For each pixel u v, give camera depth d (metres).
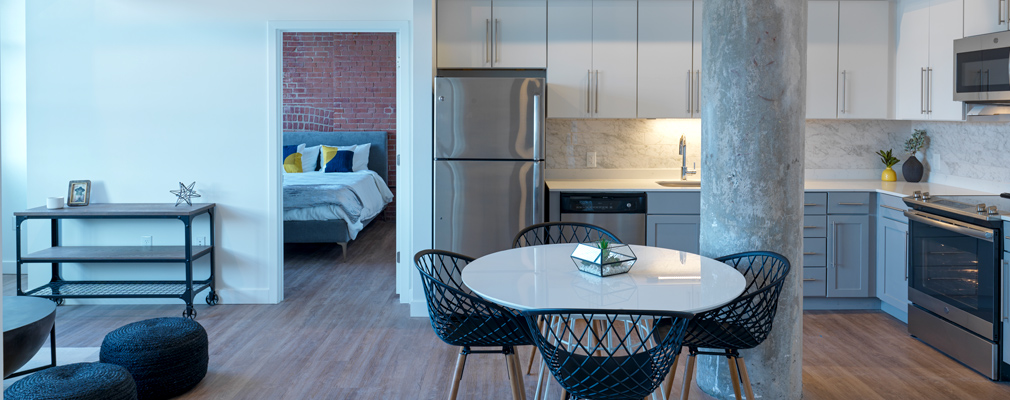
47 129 4.86
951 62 4.21
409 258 5.02
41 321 2.89
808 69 4.89
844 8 4.85
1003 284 3.28
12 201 6.12
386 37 9.23
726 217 3.07
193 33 4.81
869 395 3.23
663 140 5.32
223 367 3.65
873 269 4.66
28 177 4.89
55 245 4.90
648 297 2.27
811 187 4.68
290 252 7.05
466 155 4.52
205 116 4.87
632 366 2.24
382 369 3.63
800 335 3.14
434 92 4.71
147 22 4.80
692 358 2.57
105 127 4.87
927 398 3.19
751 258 3.00
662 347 2.16
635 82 4.87
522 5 4.81
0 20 6.03
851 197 4.63
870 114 4.91
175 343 3.22
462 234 4.56
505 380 3.47
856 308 4.78
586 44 4.85
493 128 4.50
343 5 4.82
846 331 4.24
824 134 5.28
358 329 4.36
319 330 4.33
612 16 4.84
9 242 6.13
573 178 5.34
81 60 4.82
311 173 8.43
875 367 3.60
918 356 3.77
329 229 6.64
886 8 4.85
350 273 6.05
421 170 4.64
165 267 4.98
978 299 3.43
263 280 4.98
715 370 3.19
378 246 7.40
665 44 4.86
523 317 2.53
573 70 4.86
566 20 4.83
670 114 4.90
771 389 3.07
